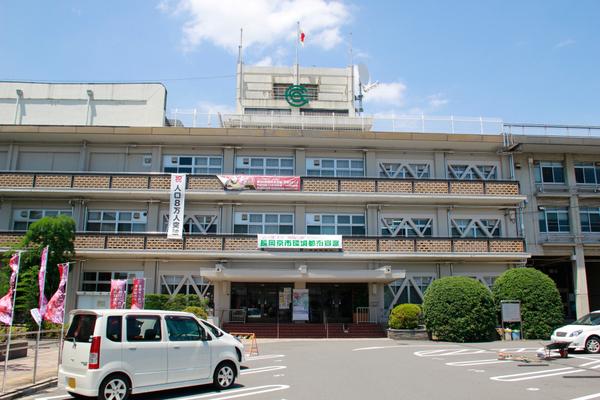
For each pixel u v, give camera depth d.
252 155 29.91
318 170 30.00
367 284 28.22
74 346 9.95
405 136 29.03
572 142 29.98
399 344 21.70
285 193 27.94
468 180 29.11
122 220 28.52
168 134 28.17
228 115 33.22
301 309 27.36
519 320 23.72
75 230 26.14
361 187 28.50
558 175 31.61
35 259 23.28
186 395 10.48
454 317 22.97
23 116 31.12
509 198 29.06
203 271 25.19
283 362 15.66
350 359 16.39
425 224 29.73
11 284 11.63
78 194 27.72
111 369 9.56
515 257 28.42
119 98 31.52
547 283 24.31
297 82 45.66
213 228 28.67
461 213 30.03
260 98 46.75
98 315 9.89
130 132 27.98
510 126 30.25
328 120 33.88
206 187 27.89
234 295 27.81
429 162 30.59
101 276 27.69
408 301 28.67
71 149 29.20
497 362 15.66
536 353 17.41
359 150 30.23
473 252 28.22
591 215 31.23
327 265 28.45
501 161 31.00
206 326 11.52
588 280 35.22
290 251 27.36
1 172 27.28
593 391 10.80
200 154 29.66
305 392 10.66
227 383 11.26
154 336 10.36
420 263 29.17
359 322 27.14
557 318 23.91
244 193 27.80
